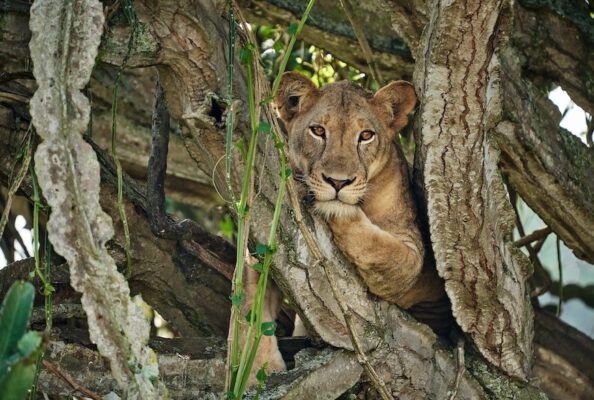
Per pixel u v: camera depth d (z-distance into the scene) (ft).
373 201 32.24
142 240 32.58
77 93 23.26
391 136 33.22
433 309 33.22
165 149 31.58
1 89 31.65
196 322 34.06
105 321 22.79
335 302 28.78
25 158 25.50
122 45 25.17
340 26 38.06
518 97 30.48
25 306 18.31
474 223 28.53
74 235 22.79
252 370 29.30
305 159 32.30
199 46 25.55
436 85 27.04
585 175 32.63
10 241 38.22
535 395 30.94
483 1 25.66
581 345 37.70
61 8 23.31
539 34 35.01
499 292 29.53
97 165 23.13
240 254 24.29
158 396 22.91
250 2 37.65
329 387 28.78
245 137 26.43
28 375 17.95
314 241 25.93
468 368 30.91
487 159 28.12
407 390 30.14
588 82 35.45
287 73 33.24
